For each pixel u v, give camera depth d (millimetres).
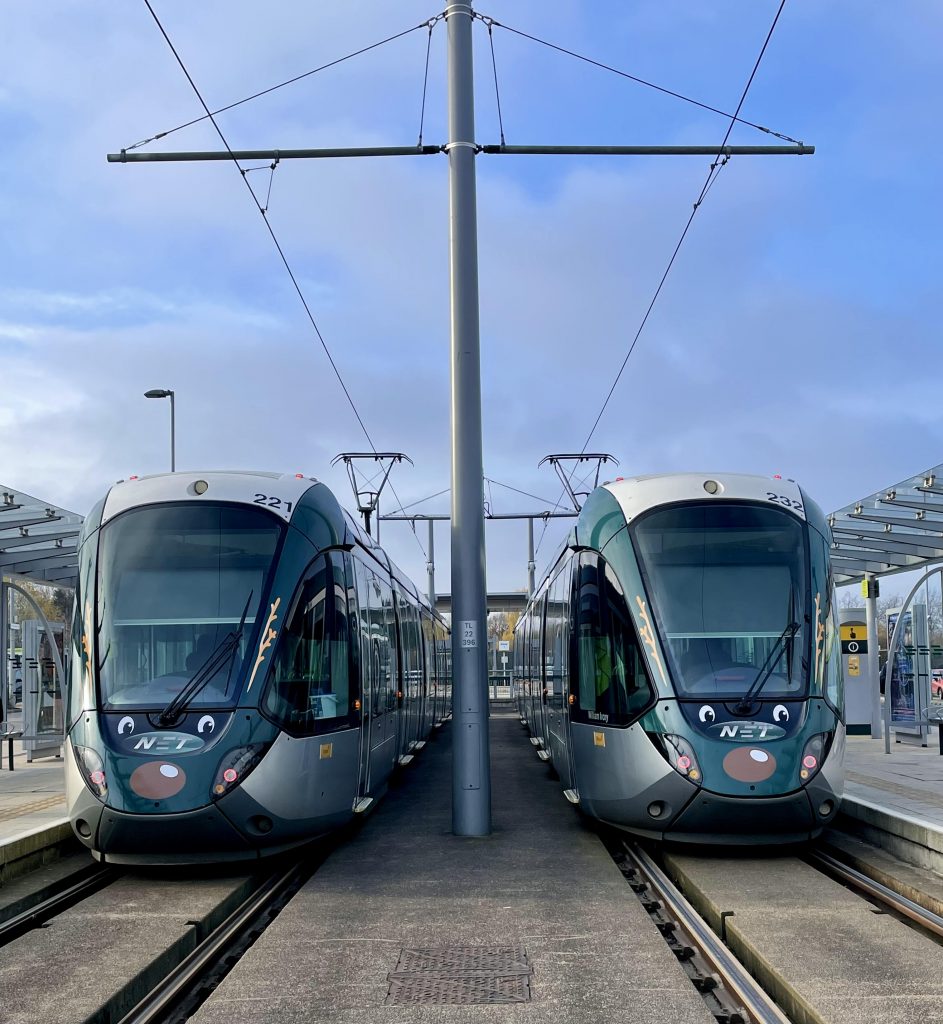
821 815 9188
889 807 10070
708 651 9562
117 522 9688
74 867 9188
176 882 8859
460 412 11352
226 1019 5543
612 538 10375
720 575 9938
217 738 8633
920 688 18594
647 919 7496
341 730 9906
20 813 10844
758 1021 5473
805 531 10242
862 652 19891
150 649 9109
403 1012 5609
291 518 9766
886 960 6332
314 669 9492
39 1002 5785
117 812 8445
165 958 6734
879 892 8109
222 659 9016
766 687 9391
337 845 10578
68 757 8938
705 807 9031
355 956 6629
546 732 15602
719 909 7621
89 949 6793
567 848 10297
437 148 11633
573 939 6965
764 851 9898
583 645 10727
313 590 9664
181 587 9336
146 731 8672
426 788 15531
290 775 8883
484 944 6859
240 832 8656
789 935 6902
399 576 17328
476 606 11195
